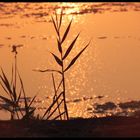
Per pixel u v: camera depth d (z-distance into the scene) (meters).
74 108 14.81
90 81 17.20
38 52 20.39
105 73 17.97
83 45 21.34
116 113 14.24
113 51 20.39
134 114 14.14
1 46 21.08
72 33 23.14
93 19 25.39
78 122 8.94
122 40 21.83
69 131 8.30
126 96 15.74
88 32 23.22
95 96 15.85
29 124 8.88
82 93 16.17
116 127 8.58
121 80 17.20
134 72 18.00
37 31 23.44
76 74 17.91
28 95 15.73
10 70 18.09
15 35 22.86
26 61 19.23
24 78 17.34
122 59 19.42
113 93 16.06
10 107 14.19
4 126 8.80
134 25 24.14
